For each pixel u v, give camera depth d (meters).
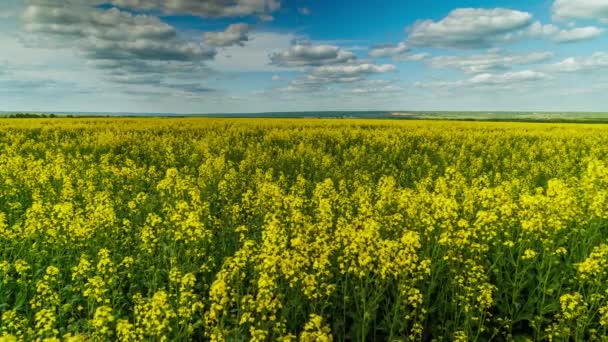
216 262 9.41
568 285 8.38
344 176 18.86
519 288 7.60
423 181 16.55
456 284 7.71
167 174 13.62
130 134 31.19
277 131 35.88
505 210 8.93
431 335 7.55
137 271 8.99
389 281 7.25
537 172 19.53
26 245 9.46
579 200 11.15
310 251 7.95
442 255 8.48
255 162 21.27
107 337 6.43
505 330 7.50
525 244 8.75
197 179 16.45
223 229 10.92
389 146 28.83
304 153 24.06
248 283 8.40
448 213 8.66
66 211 9.55
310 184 16.44
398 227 9.95
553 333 6.73
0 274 7.95
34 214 9.48
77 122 44.78
